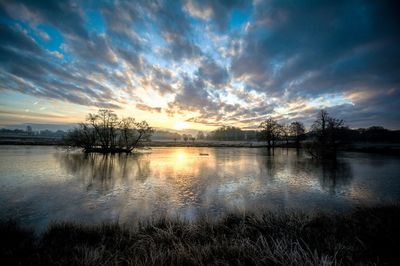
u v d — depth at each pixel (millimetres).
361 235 5219
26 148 51094
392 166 27828
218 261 4082
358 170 24609
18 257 4414
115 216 9703
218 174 21922
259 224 6359
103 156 40719
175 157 41906
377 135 84250
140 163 30891
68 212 10195
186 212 10391
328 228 5832
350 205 11617
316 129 43312
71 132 47938
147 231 6434
